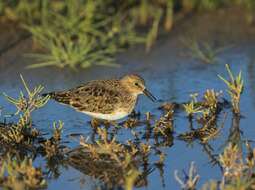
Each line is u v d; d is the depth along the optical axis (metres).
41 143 13.50
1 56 17.59
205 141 13.82
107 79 15.30
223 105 15.50
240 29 19.67
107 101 14.20
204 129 14.13
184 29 19.58
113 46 18.00
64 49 17.92
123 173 12.30
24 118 13.67
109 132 14.23
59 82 16.42
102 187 11.90
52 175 12.36
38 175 11.90
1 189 11.44
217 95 15.34
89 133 14.09
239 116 14.90
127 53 18.12
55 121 14.52
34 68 17.11
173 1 20.72
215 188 11.28
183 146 13.61
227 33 19.45
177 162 12.90
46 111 14.98
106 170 12.52
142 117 14.94
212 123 14.59
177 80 16.77
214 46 18.69
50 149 13.09
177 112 15.20
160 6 20.47
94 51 17.92
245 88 16.20
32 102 13.77
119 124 14.66
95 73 16.97
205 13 20.53
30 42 18.22
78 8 18.97
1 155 13.07
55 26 18.39
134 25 19.52
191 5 20.67
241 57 18.08
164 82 16.66
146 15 19.84
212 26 19.81
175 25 19.78
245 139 13.92
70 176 12.32
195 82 16.66
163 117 14.33
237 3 21.03
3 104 15.20
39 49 17.94
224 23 20.02
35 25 18.77
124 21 19.56
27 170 11.72
